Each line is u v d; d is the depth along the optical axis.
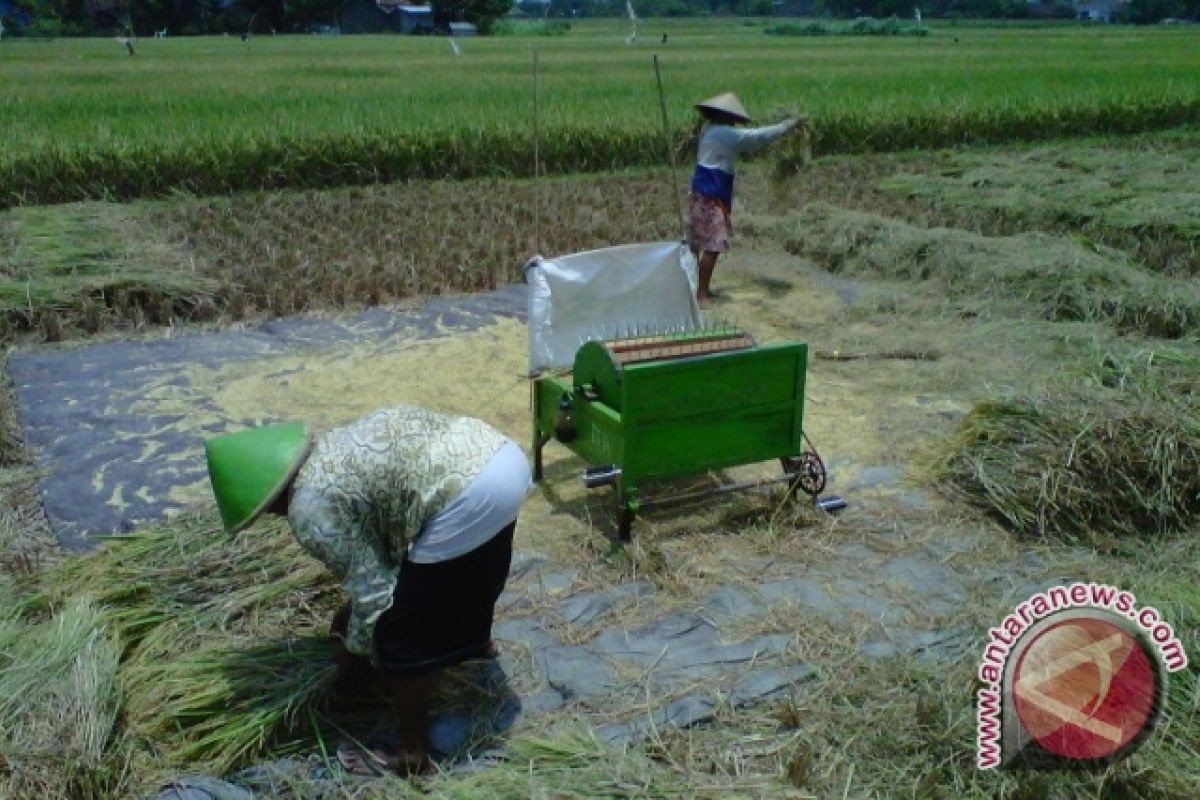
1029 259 8.85
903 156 16.78
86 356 7.46
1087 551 5.01
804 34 61.12
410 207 12.62
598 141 15.66
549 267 5.53
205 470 5.72
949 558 4.87
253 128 15.07
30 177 13.36
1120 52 36.75
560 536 5.04
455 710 3.82
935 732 3.56
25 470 5.70
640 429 4.79
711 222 8.66
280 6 69.81
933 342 7.70
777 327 8.22
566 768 3.43
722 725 3.75
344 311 8.48
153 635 4.06
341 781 3.48
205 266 9.40
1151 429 5.37
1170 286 8.39
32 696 3.55
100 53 38.69
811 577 4.71
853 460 5.86
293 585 4.32
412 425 3.34
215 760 3.54
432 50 40.81
